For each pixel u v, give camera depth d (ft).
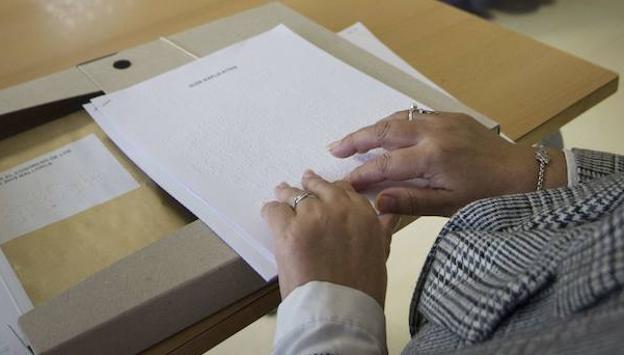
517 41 2.78
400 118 1.99
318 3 3.06
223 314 1.71
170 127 2.09
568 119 2.45
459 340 1.38
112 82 2.34
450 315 1.42
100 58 2.50
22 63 2.63
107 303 1.56
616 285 1.00
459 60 2.66
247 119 2.10
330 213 1.67
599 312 1.00
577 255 1.11
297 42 2.50
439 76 2.56
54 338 1.48
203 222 1.77
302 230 1.63
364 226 1.67
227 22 2.69
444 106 2.21
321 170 1.92
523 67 2.62
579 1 7.68
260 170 1.91
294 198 1.73
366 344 1.49
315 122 2.09
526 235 1.42
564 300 1.09
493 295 1.31
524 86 2.51
